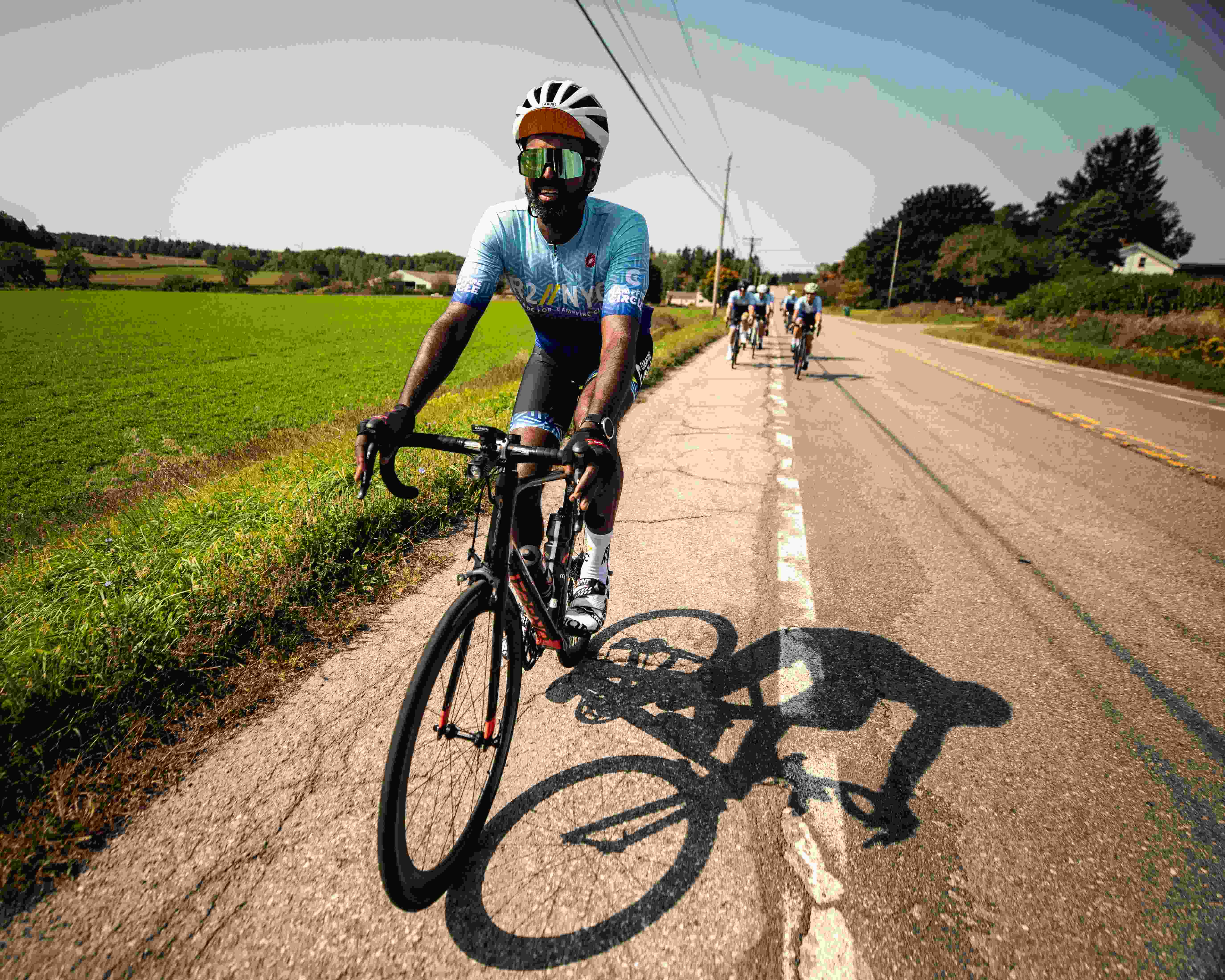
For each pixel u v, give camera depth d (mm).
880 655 2771
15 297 63125
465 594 1636
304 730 2217
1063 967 1447
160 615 2592
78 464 11180
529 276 2080
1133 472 5930
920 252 70625
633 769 2061
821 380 12266
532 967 1445
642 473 5504
